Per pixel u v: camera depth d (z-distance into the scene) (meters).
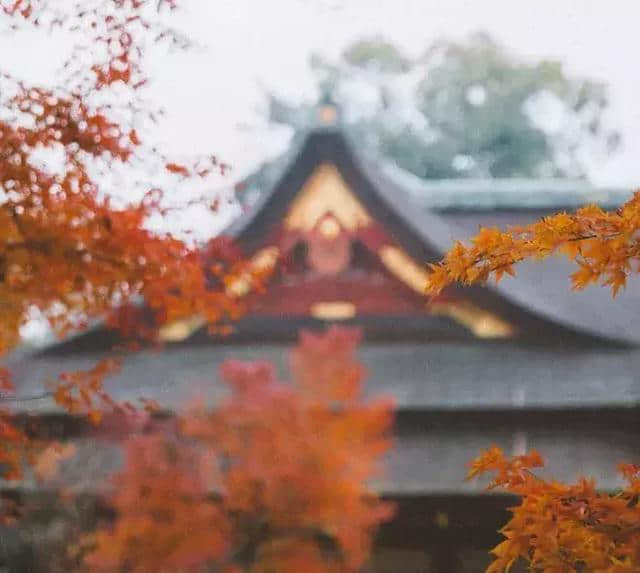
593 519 5.12
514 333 18.69
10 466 7.09
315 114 17.92
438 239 18.05
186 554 12.23
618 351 18.73
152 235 5.93
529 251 4.98
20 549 12.59
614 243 4.83
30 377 17.94
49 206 5.72
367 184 17.70
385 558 15.43
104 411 12.84
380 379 17.75
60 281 5.93
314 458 12.70
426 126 44.75
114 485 12.58
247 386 12.94
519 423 17.42
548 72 43.56
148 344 18.73
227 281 7.19
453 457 16.52
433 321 18.67
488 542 15.38
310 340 13.66
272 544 12.66
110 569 12.37
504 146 44.06
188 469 12.52
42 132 5.65
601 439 17.06
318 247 18.16
